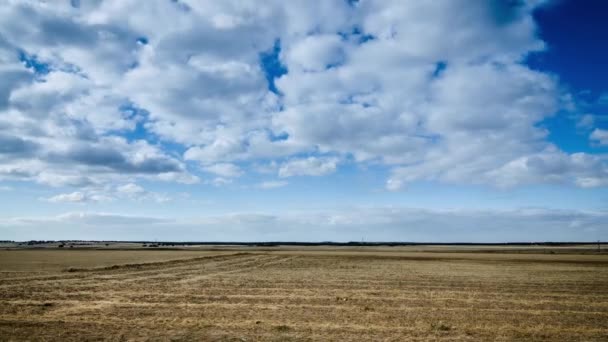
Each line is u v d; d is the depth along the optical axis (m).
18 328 14.48
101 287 26.62
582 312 18.56
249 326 15.14
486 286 28.33
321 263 57.78
